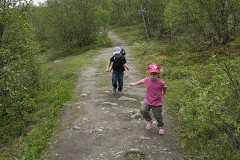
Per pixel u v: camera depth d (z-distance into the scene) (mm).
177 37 20281
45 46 44438
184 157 4426
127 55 20766
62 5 34969
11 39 9258
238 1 12844
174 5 16328
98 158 4594
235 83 4137
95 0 36312
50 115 6840
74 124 6195
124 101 7883
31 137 5676
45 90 10227
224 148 4449
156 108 5219
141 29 41219
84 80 11703
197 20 15344
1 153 5320
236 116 4137
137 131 5609
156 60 15320
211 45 15195
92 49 31844
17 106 7297
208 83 8523
